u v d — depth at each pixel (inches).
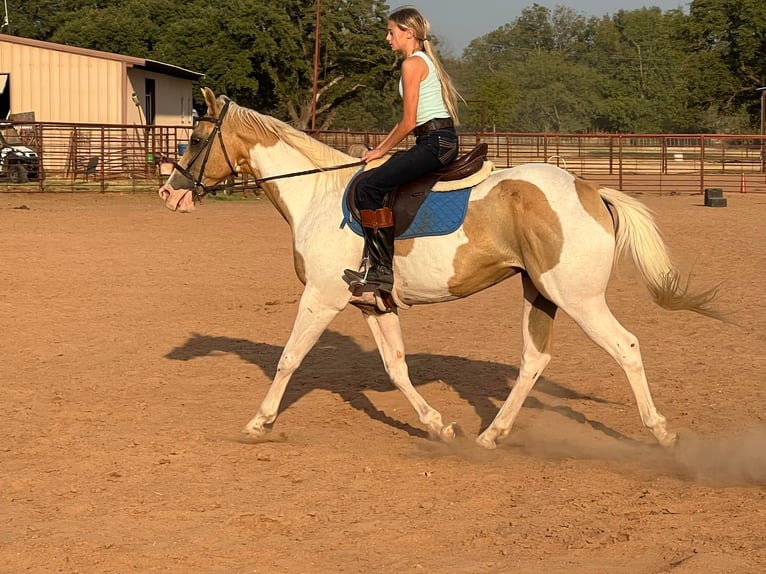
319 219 257.6
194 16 2711.6
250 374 347.3
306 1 2472.9
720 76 2378.2
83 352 382.3
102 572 173.2
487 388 325.7
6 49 1366.9
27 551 183.0
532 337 256.1
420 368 353.7
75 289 525.3
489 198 239.9
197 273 586.9
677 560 172.9
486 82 3100.4
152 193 1178.0
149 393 320.8
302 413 297.1
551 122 4158.5
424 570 171.3
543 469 235.9
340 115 3284.9
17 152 1202.0
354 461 243.8
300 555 179.9
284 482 226.8
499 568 171.3
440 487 221.6
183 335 414.3
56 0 3107.8
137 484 226.5
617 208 236.7
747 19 2313.0
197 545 185.6
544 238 233.8
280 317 454.9
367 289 251.6
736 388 315.9
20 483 226.5
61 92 1370.6
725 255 649.0
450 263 242.2
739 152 1809.8
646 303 481.4
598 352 375.2
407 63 238.4
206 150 276.1
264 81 2524.6
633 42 5064.0
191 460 245.3
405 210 244.1
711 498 209.0
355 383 334.6
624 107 4028.1
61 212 938.1
